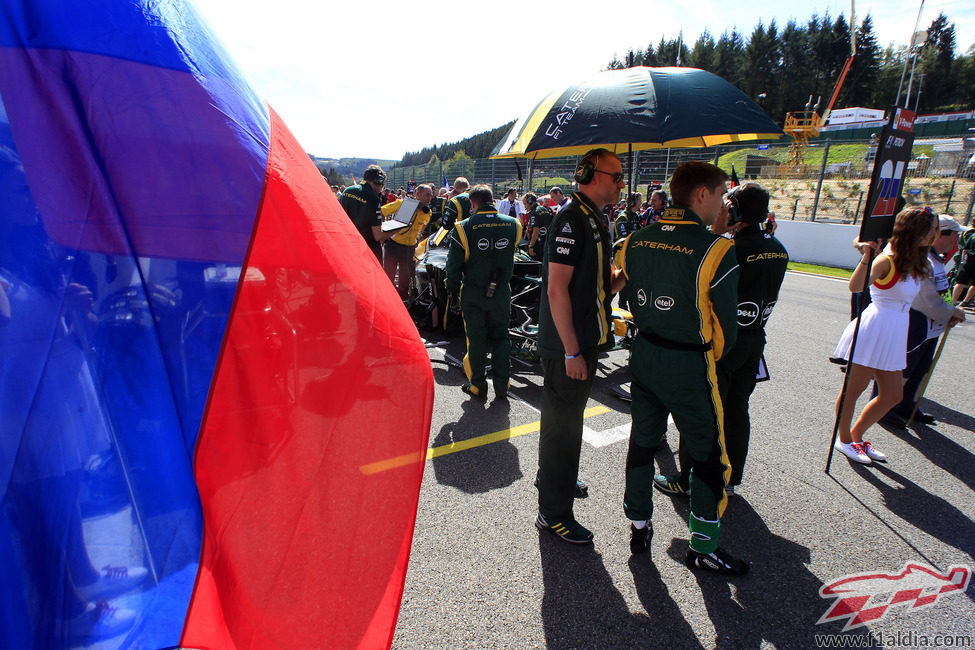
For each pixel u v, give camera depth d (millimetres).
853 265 12953
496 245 3990
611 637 2066
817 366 5309
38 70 1080
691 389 2250
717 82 2252
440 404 4262
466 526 2715
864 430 3445
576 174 2373
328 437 1318
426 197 6449
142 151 1146
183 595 1200
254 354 1248
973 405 4387
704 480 2328
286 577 1284
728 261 2127
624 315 5039
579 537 2566
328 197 1399
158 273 1161
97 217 1109
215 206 1213
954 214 13953
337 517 1325
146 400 1160
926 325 3795
